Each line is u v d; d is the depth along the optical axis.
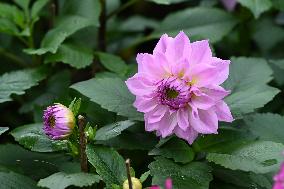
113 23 1.37
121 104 1.01
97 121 1.04
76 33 1.29
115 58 1.19
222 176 0.98
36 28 1.35
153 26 1.41
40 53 1.12
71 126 0.94
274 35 1.40
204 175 0.93
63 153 1.05
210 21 1.26
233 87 1.08
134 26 1.40
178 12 1.28
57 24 1.20
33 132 1.00
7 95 1.08
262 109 1.24
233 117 0.99
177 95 0.94
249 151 0.93
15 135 1.00
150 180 1.00
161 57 0.95
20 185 0.95
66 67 1.30
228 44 1.39
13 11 1.23
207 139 0.98
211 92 0.94
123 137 1.00
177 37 0.95
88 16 1.21
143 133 1.01
